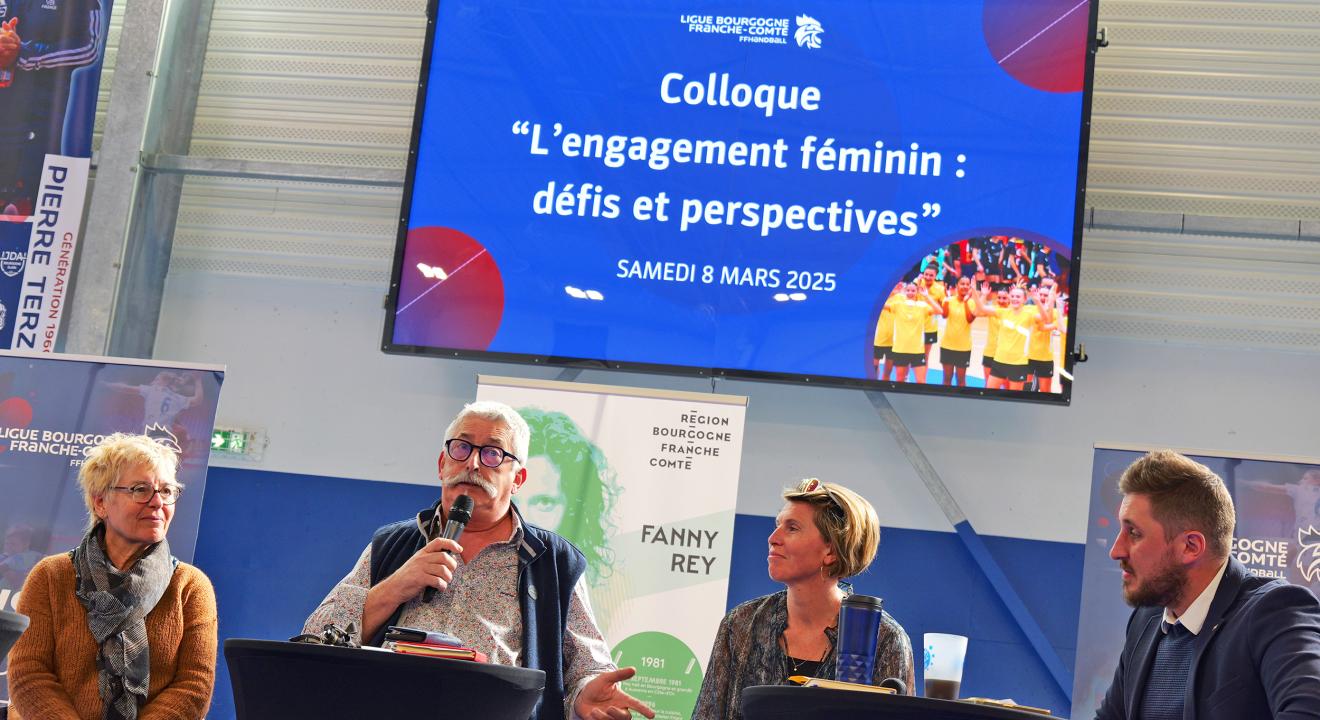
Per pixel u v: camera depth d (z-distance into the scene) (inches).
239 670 71.4
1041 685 207.5
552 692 107.2
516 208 216.4
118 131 227.9
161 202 233.6
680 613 175.2
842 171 211.8
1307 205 216.2
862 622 82.3
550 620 109.8
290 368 231.6
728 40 218.1
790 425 220.1
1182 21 220.7
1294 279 216.2
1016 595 208.2
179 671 125.6
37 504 178.1
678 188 214.2
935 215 208.7
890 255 208.4
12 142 222.8
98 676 121.1
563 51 220.5
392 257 231.5
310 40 237.0
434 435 226.5
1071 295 203.5
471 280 214.7
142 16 231.9
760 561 216.2
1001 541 213.5
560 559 113.9
